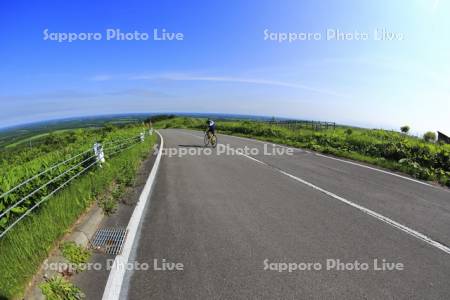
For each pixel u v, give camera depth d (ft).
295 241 13.21
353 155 37.83
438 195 20.57
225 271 10.79
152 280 10.20
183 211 17.04
